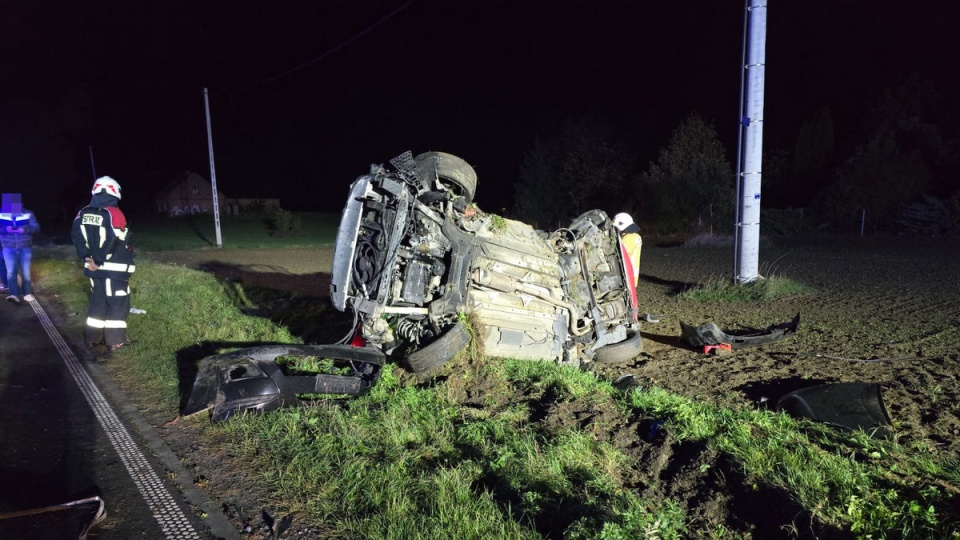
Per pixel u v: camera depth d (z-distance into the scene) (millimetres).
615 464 4383
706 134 33875
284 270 18750
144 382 6633
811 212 34250
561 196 39188
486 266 6520
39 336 8773
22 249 11570
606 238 7812
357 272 6332
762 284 12203
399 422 5090
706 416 5004
